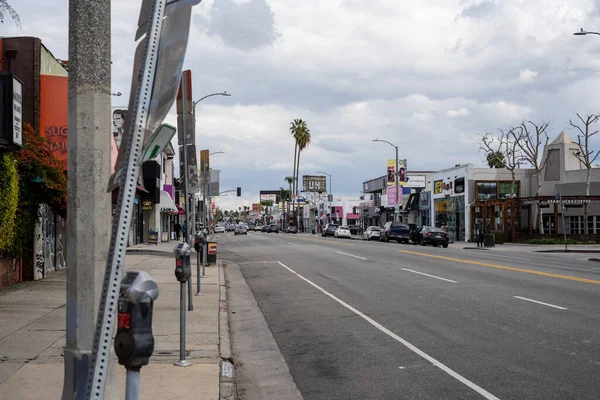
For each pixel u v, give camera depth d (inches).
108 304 109.1
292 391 281.6
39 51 681.0
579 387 268.4
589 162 2011.6
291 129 4040.4
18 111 523.8
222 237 2751.0
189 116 533.3
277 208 7012.8
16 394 251.4
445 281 695.7
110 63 189.5
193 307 506.0
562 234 1993.1
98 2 186.5
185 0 123.7
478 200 2155.5
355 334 402.0
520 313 464.4
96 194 183.2
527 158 2106.3
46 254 743.1
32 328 397.1
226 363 329.1
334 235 2723.9
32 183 631.8
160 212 2172.7
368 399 262.1
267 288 689.0
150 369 303.9
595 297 549.6
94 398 106.5
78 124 183.5
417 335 390.9
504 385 273.9
